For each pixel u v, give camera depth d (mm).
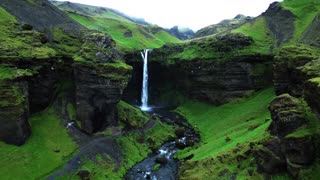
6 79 76938
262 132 74250
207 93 136000
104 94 95938
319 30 122688
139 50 162875
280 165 58250
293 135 54719
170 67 153250
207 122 119625
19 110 76250
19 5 117750
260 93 122562
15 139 75438
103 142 90750
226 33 152375
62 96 100125
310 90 57531
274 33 149875
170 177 78438
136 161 88062
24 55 88188
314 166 53125
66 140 86188
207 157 76625
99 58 97812
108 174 78000
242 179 63031
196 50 147625
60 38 111875
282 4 166125
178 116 133500
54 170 74000
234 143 78938
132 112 112688
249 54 126688
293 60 87062
